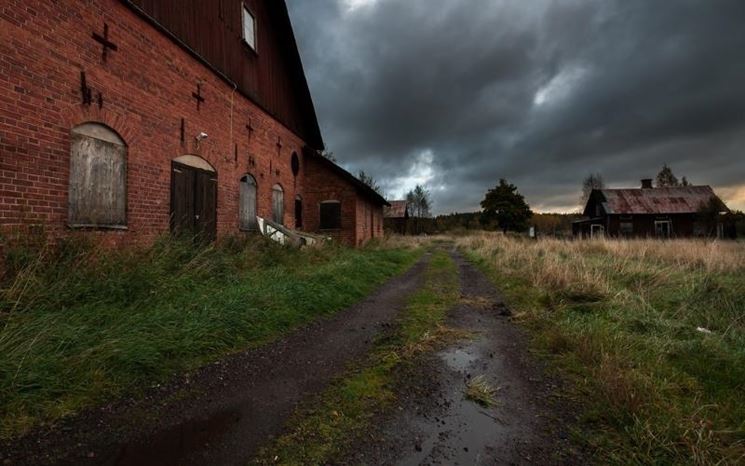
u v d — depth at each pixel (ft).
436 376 12.57
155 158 25.80
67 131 19.24
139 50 24.38
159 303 16.56
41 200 17.84
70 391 10.28
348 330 17.87
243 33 39.09
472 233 158.61
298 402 10.62
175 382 11.72
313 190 58.23
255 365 13.30
